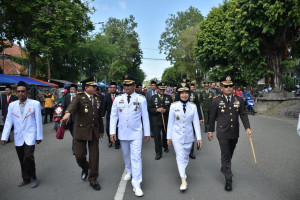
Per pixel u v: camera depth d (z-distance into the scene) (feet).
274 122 35.70
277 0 41.27
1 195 11.57
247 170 14.73
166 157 18.06
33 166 12.70
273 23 44.68
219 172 14.57
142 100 12.87
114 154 18.92
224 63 86.17
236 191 11.76
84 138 12.20
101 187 12.47
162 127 19.48
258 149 19.66
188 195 11.40
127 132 12.37
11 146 22.44
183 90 12.34
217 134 12.84
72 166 15.99
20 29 56.08
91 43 103.40
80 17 62.90
